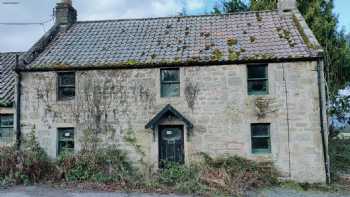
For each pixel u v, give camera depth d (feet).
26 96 51.42
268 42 50.37
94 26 62.23
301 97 46.34
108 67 49.88
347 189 42.65
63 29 61.77
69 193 38.65
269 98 46.91
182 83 48.78
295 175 45.68
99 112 49.96
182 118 47.24
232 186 40.11
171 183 42.65
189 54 50.03
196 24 58.90
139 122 49.14
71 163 45.55
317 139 45.65
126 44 55.11
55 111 50.70
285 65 46.98
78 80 50.75
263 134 47.37
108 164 45.75
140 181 43.37
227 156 47.03
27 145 50.11
